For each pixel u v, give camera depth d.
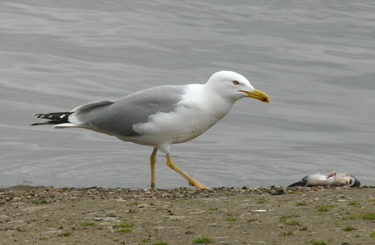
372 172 13.45
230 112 18.70
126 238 6.90
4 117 17.05
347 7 32.06
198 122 11.45
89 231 7.24
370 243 6.17
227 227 7.24
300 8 31.64
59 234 7.06
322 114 18.42
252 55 23.53
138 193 10.09
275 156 14.66
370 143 15.98
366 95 19.97
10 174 12.48
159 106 11.44
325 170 13.48
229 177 12.74
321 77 21.47
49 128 16.67
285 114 18.44
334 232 6.67
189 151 14.97
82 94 18.97
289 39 25.98
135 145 15.45
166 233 7.07
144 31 26.20
